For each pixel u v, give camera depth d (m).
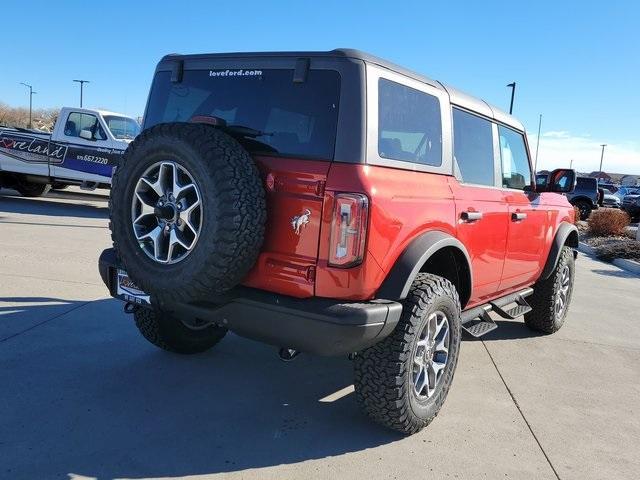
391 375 3.21
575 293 9.00
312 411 3.77
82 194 17.41
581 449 3.55
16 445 3.05
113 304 5.71
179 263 2.96
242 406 3.76
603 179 84.25
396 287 3.13
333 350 2.97
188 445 3.21
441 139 3.75
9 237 8.95
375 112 3.10
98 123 13.12
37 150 13.32
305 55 3.21
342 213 2.90
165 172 3.04
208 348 4.76
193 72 3.68
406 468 3.14
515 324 6.60
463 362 5.06
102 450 3.08
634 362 5.45
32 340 4.59
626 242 15.12
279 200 3.05
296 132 3.15
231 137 3.06
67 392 3.73
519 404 4.18
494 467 3.23
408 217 3.23
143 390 3.87
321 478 2.97
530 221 5.04
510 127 4.95
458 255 3.83
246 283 3.17
